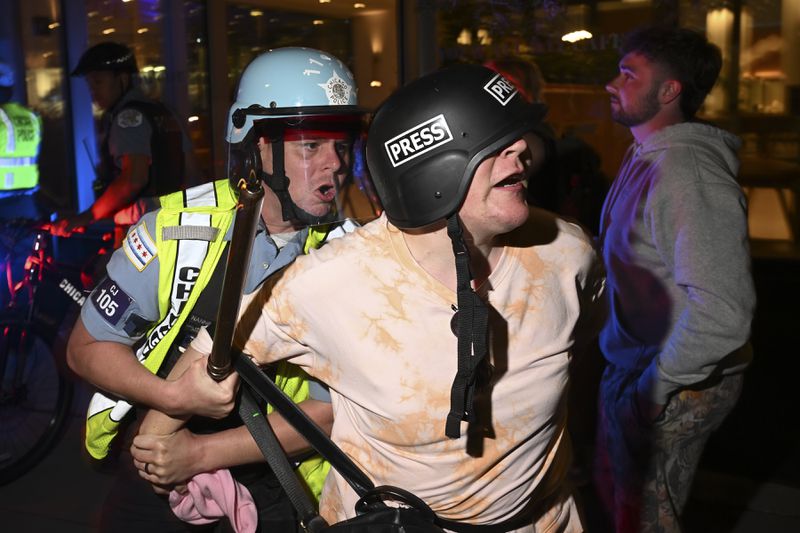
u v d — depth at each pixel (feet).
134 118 14.79
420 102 4.89
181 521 6.65
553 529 5.89
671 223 7.72
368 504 5.38
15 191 16.43
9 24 21.98
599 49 15.46
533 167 12.53
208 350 5.83
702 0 16.31
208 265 6.25
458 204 4.84
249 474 6.49
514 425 5.26
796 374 18.30
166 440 6.01
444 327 5.08
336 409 5.64
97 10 22.06
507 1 16.48
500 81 4.99
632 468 8.30
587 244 5.65
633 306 8.17
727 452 14.49
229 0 21.39
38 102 22.21
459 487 5.30
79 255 14.67
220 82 21.59
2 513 12.87
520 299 5.26
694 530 12.08
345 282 5.20
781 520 12.27
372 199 6.66
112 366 6.16
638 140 8.73
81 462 14.38
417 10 17.89
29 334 14.37
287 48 6.79
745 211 7.69
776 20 17.94
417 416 5.13
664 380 7.76
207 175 21.65
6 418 14.16
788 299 22.35
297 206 6.43
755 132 19.75
